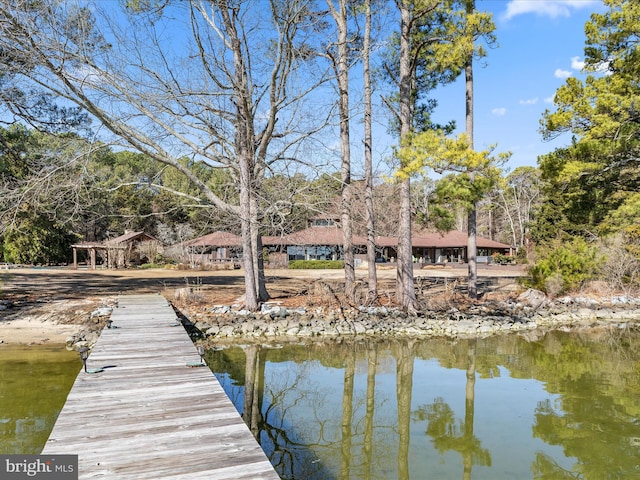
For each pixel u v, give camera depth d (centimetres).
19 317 1384
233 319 1355
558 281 1880
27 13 1130
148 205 4678
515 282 2297
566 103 1505
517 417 717
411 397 821
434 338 1345
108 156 4094
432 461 562
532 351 1200
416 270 3481
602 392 847
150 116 1285
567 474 526
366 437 641
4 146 1714
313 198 1450
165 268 3750
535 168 5138
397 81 1772
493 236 6500
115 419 434
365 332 1370
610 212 1705
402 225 1562
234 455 363
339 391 857
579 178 1545
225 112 1384
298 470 536
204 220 4231
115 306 1350
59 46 1142
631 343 1309
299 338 1304
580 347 1249
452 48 1467
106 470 335
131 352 724
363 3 1602
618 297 1889
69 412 453
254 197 1453
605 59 1623
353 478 514
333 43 1530
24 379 832
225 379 917
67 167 1338
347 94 1648
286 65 1427
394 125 1853
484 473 528
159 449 372
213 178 2820
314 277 2709
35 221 3391
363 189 2034
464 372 995
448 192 1290
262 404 779
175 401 488
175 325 982
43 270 3231
